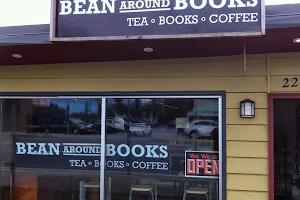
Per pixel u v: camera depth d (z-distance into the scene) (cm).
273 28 338
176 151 470
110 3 355
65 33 361
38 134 518
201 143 461
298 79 432
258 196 431
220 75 452
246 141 438
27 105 520
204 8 339
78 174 501
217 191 451
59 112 510
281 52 435
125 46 401
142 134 481
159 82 471
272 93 436
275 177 625
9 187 525
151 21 347
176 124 471
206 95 455
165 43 386
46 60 482
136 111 483
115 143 489
